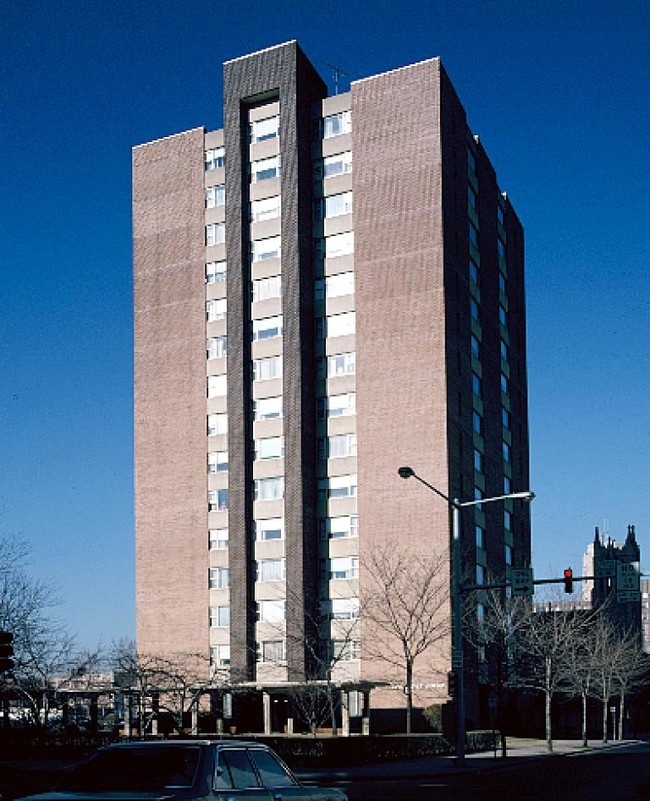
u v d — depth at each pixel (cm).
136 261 7838
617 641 8975
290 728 5725
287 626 6612
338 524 6850
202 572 7156
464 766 4184
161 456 7462
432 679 6353
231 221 7338
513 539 8256
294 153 7169
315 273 7206
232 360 7162
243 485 6962
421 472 6638
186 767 998
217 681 6100
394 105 7138
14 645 5319
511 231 9025
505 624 6631
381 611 6412
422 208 6925
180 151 7800
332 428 6969
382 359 6875
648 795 2856
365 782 3688
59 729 5653
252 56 7425
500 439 8081
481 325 7750
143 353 7675
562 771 4103
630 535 15525
